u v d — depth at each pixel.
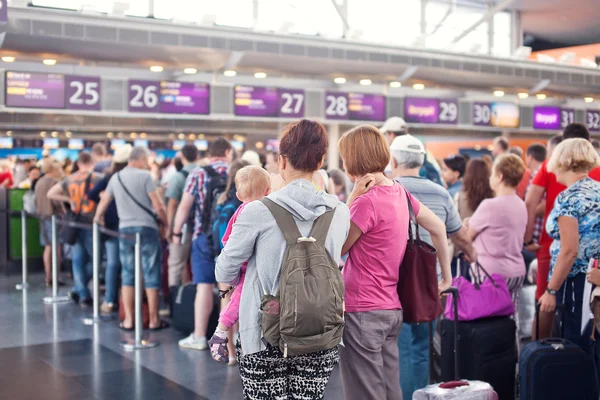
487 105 12.61
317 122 2.59
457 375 3.77
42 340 5.84
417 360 3.59
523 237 4.49
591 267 3.64
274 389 2.48
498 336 3.93
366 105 11.36
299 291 2.31
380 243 2.85
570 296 3.77
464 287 4.03
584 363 3.56
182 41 8.24
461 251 3.87
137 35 8.00
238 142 19.88
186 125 18.16
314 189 2.53
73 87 9.13
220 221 4.90
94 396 4.39
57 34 7.57
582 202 3.64
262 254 2.41
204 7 13.14
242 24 13.70
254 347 2.42
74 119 17.36
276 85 10.92
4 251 9.58
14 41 7.70
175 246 6.80
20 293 8.03
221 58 8.81
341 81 10.76
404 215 2.93
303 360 2.47
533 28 18.61
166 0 12.70
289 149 2.54
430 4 16.48
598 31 18.23
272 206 2.43
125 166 6.76
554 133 15.05
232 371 4.95
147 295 6.23
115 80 9.55
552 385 3.56
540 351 3.58
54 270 7.60
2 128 17.72
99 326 6.37
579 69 12.12
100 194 6.96
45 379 4.75
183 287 6.07
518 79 11.35
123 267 6.20
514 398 4.02
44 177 8.46
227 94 10.41
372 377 2.87
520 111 13.09
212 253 5.42
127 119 17.75
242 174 3.71
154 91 9.73
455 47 10.85
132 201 6.12
